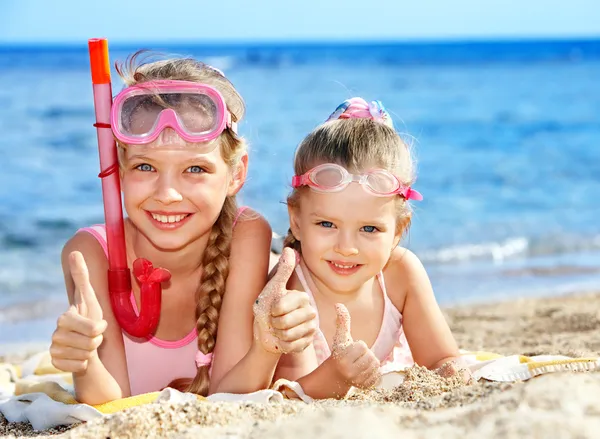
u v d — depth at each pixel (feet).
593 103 81.20
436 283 23.36
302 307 8.18
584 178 42.24
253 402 7.50
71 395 9.68
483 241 28.89
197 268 10.02
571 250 27.73
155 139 8.68
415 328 10.69
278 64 150.92
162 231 9.05
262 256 10.07
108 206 9.21
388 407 6.75
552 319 17.72
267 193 35.63
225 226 9.84
